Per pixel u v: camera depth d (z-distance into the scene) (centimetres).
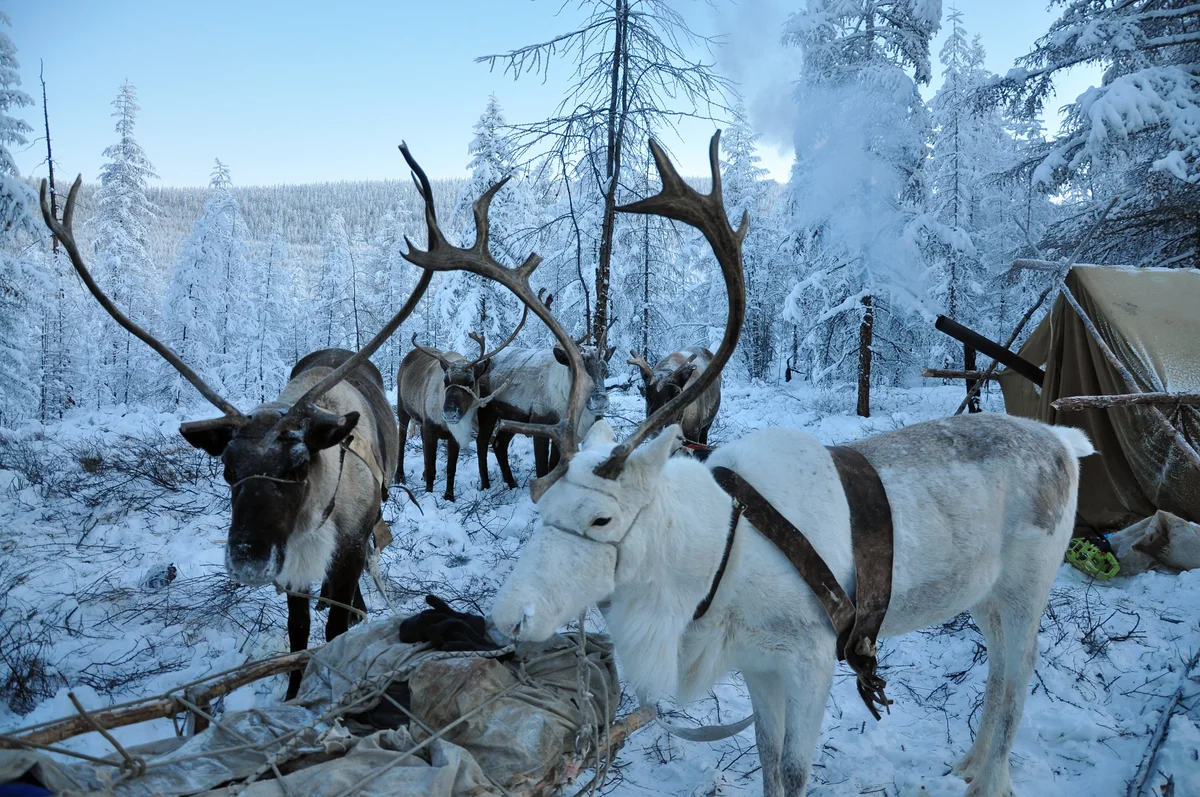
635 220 1647
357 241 5603
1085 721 376
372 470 405
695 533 246
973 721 394
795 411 1688
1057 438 324
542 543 233
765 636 255
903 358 2131
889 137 1703
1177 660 433
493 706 238
